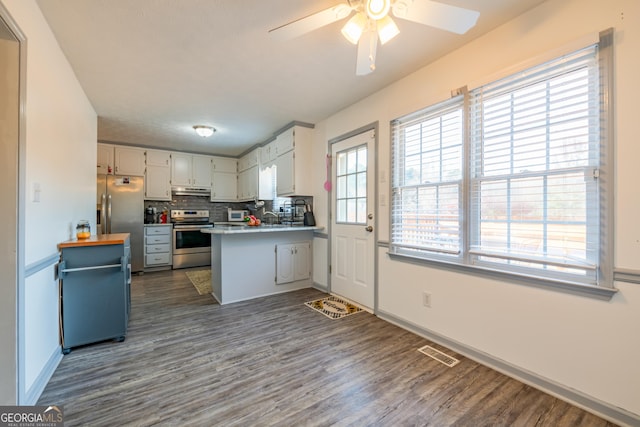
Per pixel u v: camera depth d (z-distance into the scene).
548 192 1.66
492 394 1.64
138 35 1.93
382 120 2.78
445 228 2.21
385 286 2.76
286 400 1.59
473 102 2.02
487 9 1.71
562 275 1.60
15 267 1.41
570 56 1.55
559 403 1.56
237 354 2.09
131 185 4.72
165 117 3.58
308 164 3.89
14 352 1.40
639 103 1.34
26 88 1.50
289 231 3.71
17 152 1.44
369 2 1.45
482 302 1.97
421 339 2.34
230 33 1.92
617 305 1.42
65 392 1.65
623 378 1.40
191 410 1.50
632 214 1.37
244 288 3.37
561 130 1.61
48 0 1.60
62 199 2.13
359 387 1.71
